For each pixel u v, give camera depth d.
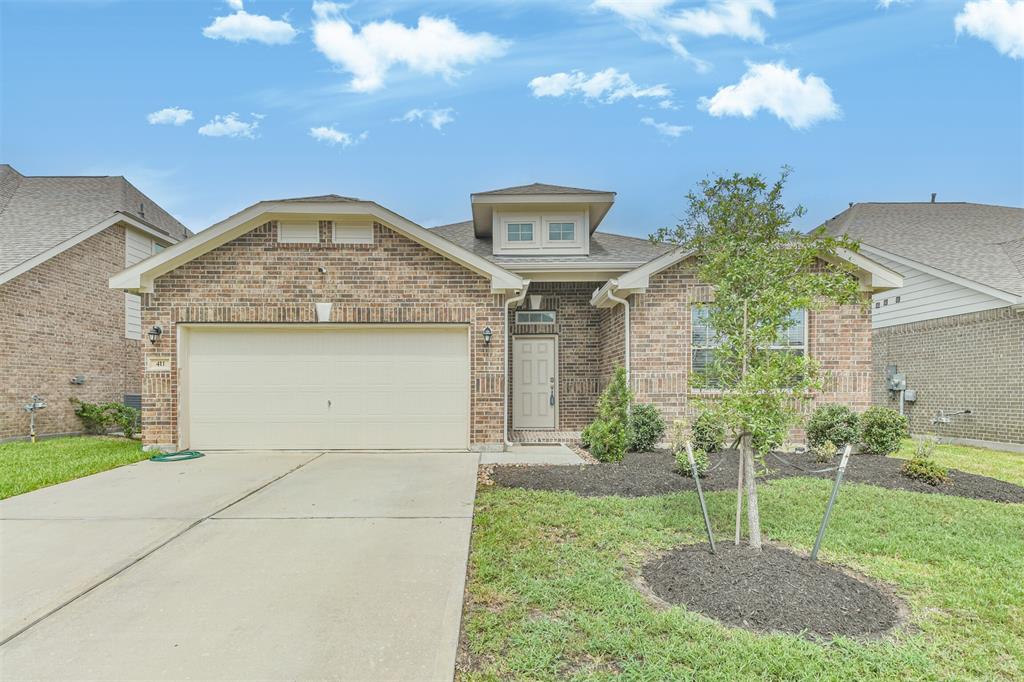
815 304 4.50
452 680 2.94
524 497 6.48
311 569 4.39
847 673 2.92
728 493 6.59
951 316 13.24
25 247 12.24
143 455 9.16
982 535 5.24
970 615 3.64
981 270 13.19
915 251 14.93
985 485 7.17
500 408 9.75
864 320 9.95
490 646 3.23
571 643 3.25
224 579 4.20
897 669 2.97
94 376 13.84
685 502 6.19
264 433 9.68
